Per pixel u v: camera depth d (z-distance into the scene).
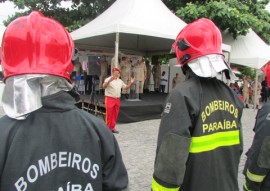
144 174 4.42
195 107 1.58
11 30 1.15
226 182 1.67
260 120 1.97
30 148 1.06
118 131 7.27
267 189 1.97
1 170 1.03
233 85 15.75
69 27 13.85
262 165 1.90
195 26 1.75
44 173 1.06
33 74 1.10
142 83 10.71
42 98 1.13
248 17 13.94
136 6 9.13
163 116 1.62
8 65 1.12
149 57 16.94
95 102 9.05
